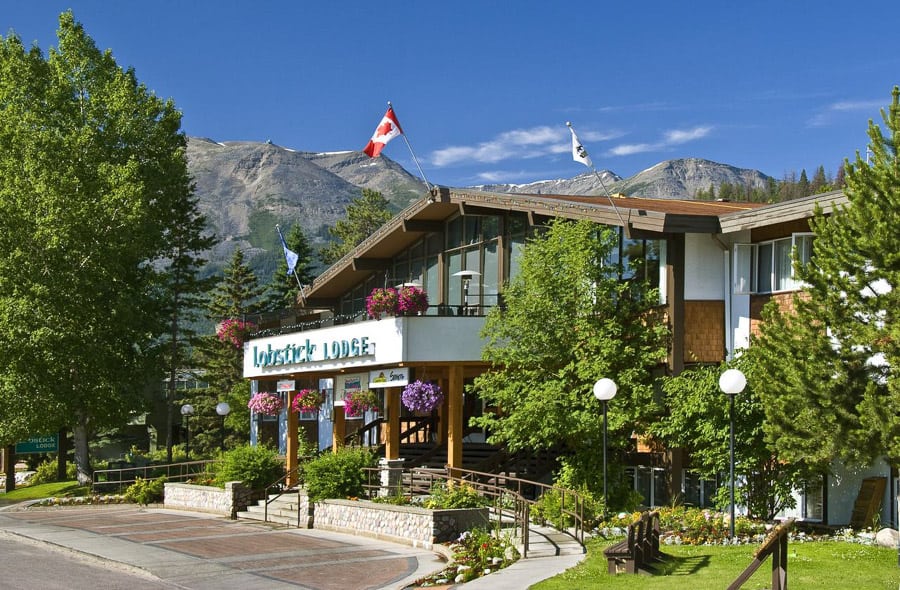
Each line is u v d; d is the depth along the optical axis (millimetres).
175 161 44000
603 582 14766
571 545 19047
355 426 40406
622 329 24781
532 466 28422
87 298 39500
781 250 23000
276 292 70500
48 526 27219
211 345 62375
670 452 24359
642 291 25141
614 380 24047
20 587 17172
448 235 35312
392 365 28984
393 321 28484
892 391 16234
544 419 23844
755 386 19094
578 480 24125
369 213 84125
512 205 29375
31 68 41188
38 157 39344
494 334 26109
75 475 47312
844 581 14477
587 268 25141
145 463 45375
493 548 18500
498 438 25281
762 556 12156
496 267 32625
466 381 34594
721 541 18969
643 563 15969
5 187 39812
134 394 41531
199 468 40094
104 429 47094
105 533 25047
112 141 42156
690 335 24078
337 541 22891
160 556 20578
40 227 38312
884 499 20781
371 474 26781
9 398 38688
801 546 17938
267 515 27672
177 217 48625
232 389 62250
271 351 35469
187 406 39031
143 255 43344
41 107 41031
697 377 22422
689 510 21547
